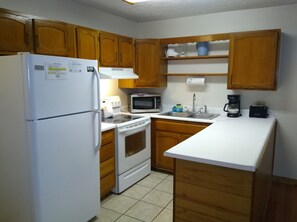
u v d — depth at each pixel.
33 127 1.75
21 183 1.87
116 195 2.91
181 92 3.91
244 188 1.50
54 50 2.40
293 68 3.09
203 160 1.57
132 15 3.66
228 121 2.98
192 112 3.74
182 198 1.73
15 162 1.87
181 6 3.15
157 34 4.02
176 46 3.81
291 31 3.06
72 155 2.08
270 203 2.76
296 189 3.10
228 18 3.41
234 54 3.13
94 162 2.33
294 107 3.14
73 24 2.78
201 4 3.06
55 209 1.96
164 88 4.06
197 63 3.72
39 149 1.80
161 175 3.50
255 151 1.73
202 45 3.46
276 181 3.33
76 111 2.09
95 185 2.37
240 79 3.13
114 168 2.90
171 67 3.95
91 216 2.35
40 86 1.78
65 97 1.98
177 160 1.72
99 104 2.31
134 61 3.64
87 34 2.79
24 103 1.74
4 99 1.84
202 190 1.65
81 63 2.11
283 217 2.49
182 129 3.33
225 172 1.55
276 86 3.04
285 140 3.24
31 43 2.19
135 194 2.93
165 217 2.45
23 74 1.71
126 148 3.05
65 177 2.03
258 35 2.97
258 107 3.22
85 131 2.20
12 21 2.02
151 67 3.69
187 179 1.69
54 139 1.91
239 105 3.38
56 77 1.89
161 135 3.53
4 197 2.00
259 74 3.02
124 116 3.48
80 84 2.11
